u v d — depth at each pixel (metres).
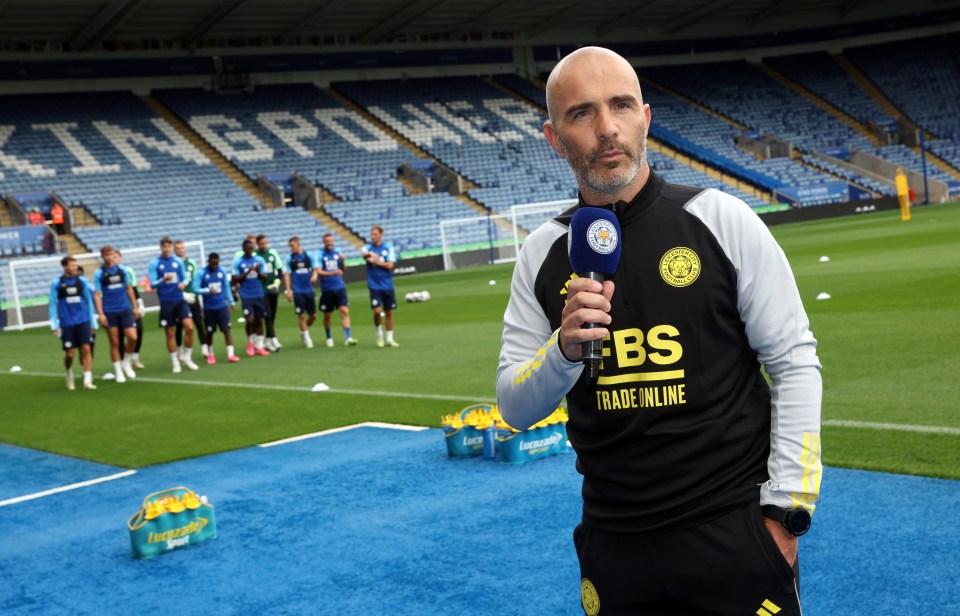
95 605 4.49
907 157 45.62
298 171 37.78
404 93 44.53
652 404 2.01
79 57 37.88
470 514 5.37
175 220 33.09
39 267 28.42
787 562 1.96
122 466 7.67
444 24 42.38
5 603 4.62
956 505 4.66
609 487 2.08
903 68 50.72
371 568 4.62
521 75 48.09
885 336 10.12
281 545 5.16
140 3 32.22
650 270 2.02
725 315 2.02
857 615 3.55
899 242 22.91
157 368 14.37
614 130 1.98
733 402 2.03
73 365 15.88
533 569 4.38
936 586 3.72
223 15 34.97
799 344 2.00
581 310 1.88
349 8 37.62
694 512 1.98
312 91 42.88
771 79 50.78
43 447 8.82
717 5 45.06
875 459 5.59
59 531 5.89
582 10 43.12
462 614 3.93
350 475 6.60
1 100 36.31
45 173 33.50
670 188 2.11
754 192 42.03
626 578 2.06
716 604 1.98
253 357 14.62
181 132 38.19
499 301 19.61
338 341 15.69
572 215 2.16
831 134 47.28
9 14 32.19
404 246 34.50
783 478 1.94
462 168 40.47
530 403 2.09
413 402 9.31
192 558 5.09
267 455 7.54
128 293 13.86
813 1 47.47
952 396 7.03
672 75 49.94
